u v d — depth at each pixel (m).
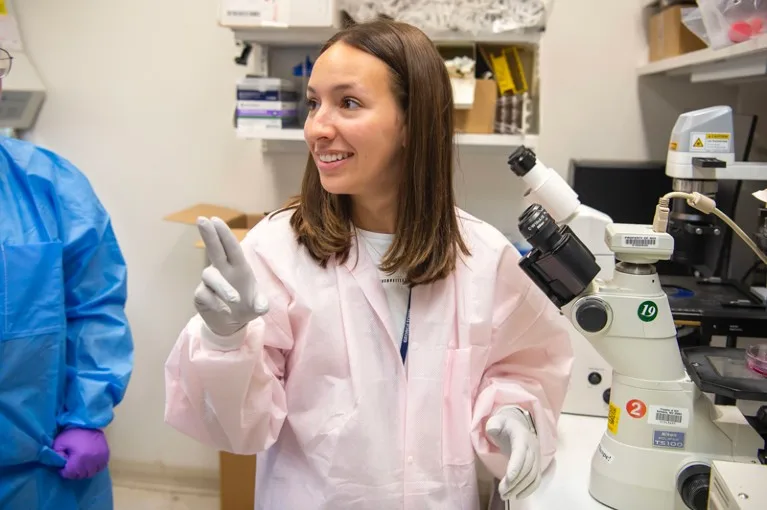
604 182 1.95
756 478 0.90
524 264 1.04
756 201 1.87
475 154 2.20
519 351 1.24
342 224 1.12
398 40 1.03
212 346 0.93
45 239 1.38
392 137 1.03
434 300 1.12
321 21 1.83
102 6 2.30
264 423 1.02
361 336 1.07
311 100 1.06
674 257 1.47
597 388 1.51
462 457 1.09
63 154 2.40
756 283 1.79
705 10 1.51
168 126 2.35
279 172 2.31
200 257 2.41
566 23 2.11
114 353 1.45
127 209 2.42
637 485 1.10
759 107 1.96
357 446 1.04
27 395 1.31
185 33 2.28
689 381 1.09
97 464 1.38
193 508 2.40
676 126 1.43
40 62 2.35
